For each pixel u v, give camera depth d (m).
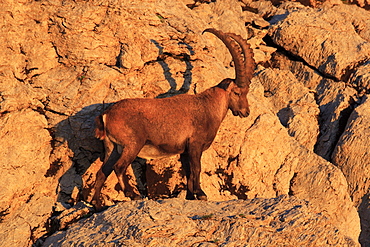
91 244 28.39
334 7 60.12
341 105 48.28
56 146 37.06
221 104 36.56
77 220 33.28
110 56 39.81
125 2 40.09
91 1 39.34
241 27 51.81
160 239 27.91
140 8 40.56
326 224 31.77
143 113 33.81
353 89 49.94
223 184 40.41
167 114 34.38
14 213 34.69
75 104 37.19
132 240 27.84
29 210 35.12
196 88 40.97
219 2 53.44
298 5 60.16
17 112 35.44
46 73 38.22
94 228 30.25
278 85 50.44
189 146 35.19
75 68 38.69
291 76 51.16
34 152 35.84
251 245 28.92
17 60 37.59
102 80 38.19
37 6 38.28
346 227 41.50
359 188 43.97
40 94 36.81
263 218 30.88
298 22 53.28
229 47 36.88
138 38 40.12
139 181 38.69
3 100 35.19
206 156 40.06
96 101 37.66
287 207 32.50
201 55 42.09
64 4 38.84
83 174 37.41
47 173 36.53
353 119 46.00
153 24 41.31
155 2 42.84
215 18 51.12
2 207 34.00
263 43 54.38
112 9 39.62
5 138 34.69
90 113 37.22
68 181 36.91
